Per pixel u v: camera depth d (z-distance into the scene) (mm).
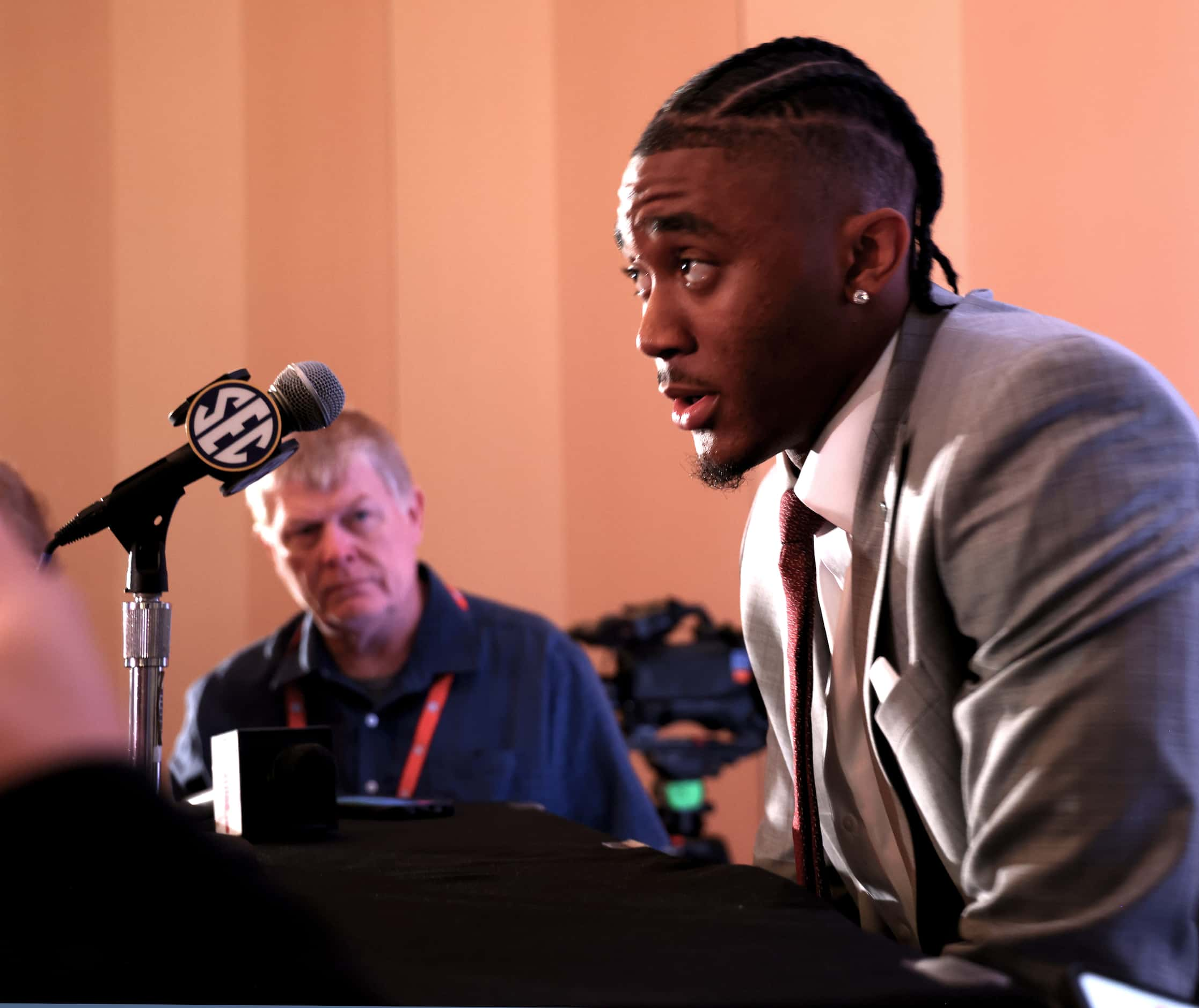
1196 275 4141
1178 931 842
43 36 4367
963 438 999
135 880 480
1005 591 944
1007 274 4188
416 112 4363
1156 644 891
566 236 4398
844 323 1121
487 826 1561
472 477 4297
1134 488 934
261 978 499
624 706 3094
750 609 1498
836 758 1242
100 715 495
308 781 1434
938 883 1063
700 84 1141
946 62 4191
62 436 4250
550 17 4434
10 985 471
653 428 4359
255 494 2506
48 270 4297
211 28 4395
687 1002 630
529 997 641
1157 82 4184
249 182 4375
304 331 4348
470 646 2553
